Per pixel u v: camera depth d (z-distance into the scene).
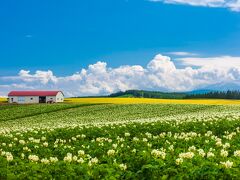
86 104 98.50
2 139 30.33
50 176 13.91
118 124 39.25
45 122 65.38
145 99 133.38
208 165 14.05
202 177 13.24
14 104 105.06
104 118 68.88
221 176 13.32
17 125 62.09
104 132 33.91
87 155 18.94
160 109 83.00
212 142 22.19
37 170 14.44
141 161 16.16
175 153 18.27
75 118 71.06
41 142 29.03
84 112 82.00
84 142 25.25
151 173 13.91
